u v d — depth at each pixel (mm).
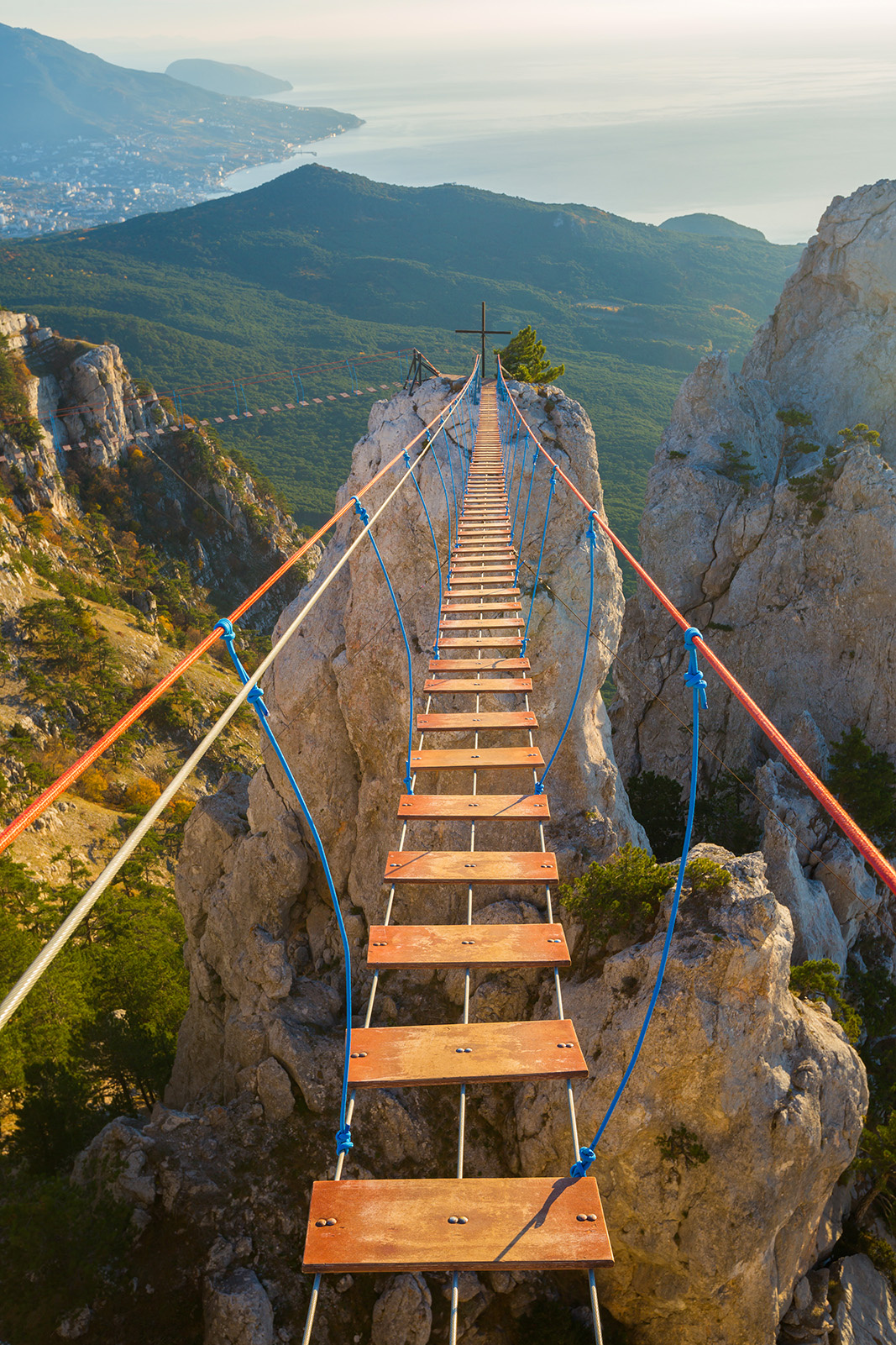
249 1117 23344
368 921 27234
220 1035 29438
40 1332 19312
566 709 27484
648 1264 20594
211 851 31062
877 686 54312
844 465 54906
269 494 196625
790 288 70625
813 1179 20578
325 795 28625
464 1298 20656
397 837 27234
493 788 27312
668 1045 19484
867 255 65562
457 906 26016
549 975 23391
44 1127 27000
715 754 58250
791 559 56094
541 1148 21141
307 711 28719
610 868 23016
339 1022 25953
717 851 22609
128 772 90188
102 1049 31969
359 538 10727
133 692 102688
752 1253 19469
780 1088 19828
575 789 27406
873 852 4777
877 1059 36312
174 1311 19938
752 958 19609
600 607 28938
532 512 28938
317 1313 20266
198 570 165250
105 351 158500
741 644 57688
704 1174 19438
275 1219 21484
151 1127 23484
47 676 97562
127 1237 20844
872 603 53812
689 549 59188
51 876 62906
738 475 60438
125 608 128000
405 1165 22547
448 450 29422
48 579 119000
